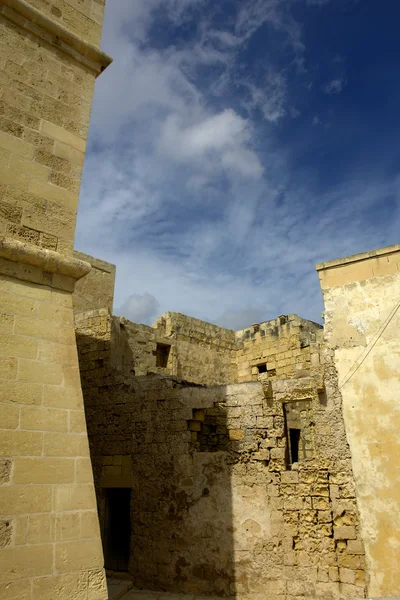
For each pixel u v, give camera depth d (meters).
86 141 7.61
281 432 11.12
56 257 6.41
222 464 11.38
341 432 10.30
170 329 19.67
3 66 6.92
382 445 9.81
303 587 9.70
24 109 6.95
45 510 5.08
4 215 6.24
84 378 14.38
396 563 9.02
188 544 11.03
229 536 10.70
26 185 6.59
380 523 9.38
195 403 12.21
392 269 10.84
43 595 4.70
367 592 9.05
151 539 11.51
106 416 13.50
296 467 10.64
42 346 5.93
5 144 6.55
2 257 6.02
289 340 19.53
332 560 9.62
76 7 8.32
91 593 5.03
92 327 14.81
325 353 11.00
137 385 13.26
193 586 10.64
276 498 10.61
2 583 4.50
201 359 20.22
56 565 4.91
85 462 5.66
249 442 11.34
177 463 11.84
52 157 7.05
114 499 13.07
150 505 11.82
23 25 7.38
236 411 11.75
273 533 10.35
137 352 17.23
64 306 6.43
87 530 5.31
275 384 11.55
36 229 6.51
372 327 10.65
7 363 5.50
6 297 5.86
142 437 12.61
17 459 5.11
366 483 9.74
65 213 6.92
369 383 10.30
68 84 7.70
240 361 21.48
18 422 5.30
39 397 5.61
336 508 9.88
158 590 10.92
